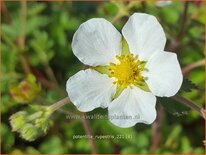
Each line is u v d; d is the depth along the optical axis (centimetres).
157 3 7
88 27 5
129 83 5
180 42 7
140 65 5
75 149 7
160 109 7
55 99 7
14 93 6
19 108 7
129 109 5
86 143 7
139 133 7
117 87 5
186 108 5
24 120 5
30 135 5
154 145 7
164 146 7
